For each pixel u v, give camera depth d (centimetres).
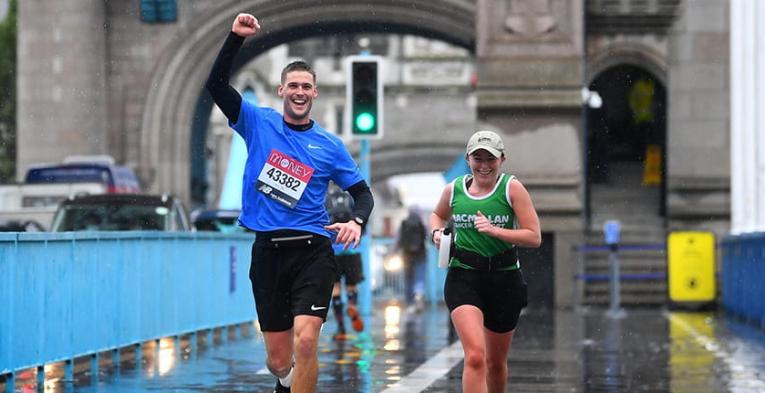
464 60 17612
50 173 8019
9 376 2872
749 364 3825
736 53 6994
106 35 9394
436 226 2403
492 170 2327
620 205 8800
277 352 2305
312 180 2266
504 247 2334
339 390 3148
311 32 9831
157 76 9350
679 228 7850
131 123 9394
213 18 9300
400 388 3186
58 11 9338
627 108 9106
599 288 7438
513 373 3559
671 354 4153
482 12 7500
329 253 2269
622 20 8056
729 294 6272
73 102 9331
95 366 3412
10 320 2858
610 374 3534
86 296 3338
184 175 9425
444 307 7275
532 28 7475
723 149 7850
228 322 4659
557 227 7319
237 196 9119
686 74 7888
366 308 6231
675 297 6706
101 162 8462
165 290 3962
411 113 17675
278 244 2248
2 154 14312
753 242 5428
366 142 5828
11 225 5578
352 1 9194
